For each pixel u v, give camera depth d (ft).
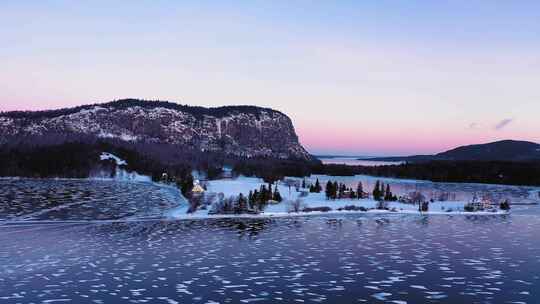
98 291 176.24
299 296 176.24
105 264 223.10
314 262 236.43
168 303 163.84
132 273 205.77
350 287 189.67
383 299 174.70
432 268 225.35
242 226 368.89
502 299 175.83
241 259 240.94
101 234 318.86
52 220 399.24
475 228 375.04
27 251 254.47
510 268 226.79
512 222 417.28
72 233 322.34
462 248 281.54
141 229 345.51
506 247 285.84
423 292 183.93
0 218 409.08
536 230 365.20
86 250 258.78
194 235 319.47
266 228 360.28
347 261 239.91
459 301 173.06
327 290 184.85
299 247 279.08
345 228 366.02
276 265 228.02
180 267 219.41
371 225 385.91
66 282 188.34
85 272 205.87
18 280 190.80
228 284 190.49
